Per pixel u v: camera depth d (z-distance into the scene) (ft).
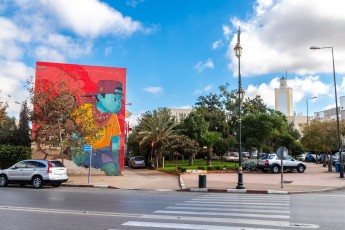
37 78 92.17
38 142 78.18
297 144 173.78
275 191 58.95
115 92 96.73
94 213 33.24
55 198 46.34
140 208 37.35
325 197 51.49
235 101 191.11
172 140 125.49
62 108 76.13
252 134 139.95
